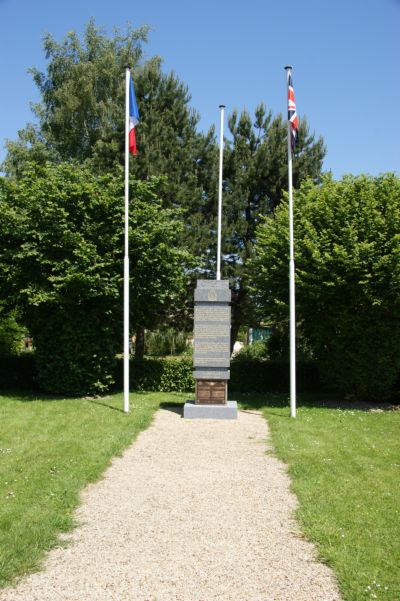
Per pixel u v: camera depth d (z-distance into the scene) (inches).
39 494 266.4
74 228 598.9
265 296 671.1
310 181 706.8
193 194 867.4
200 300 533.3
